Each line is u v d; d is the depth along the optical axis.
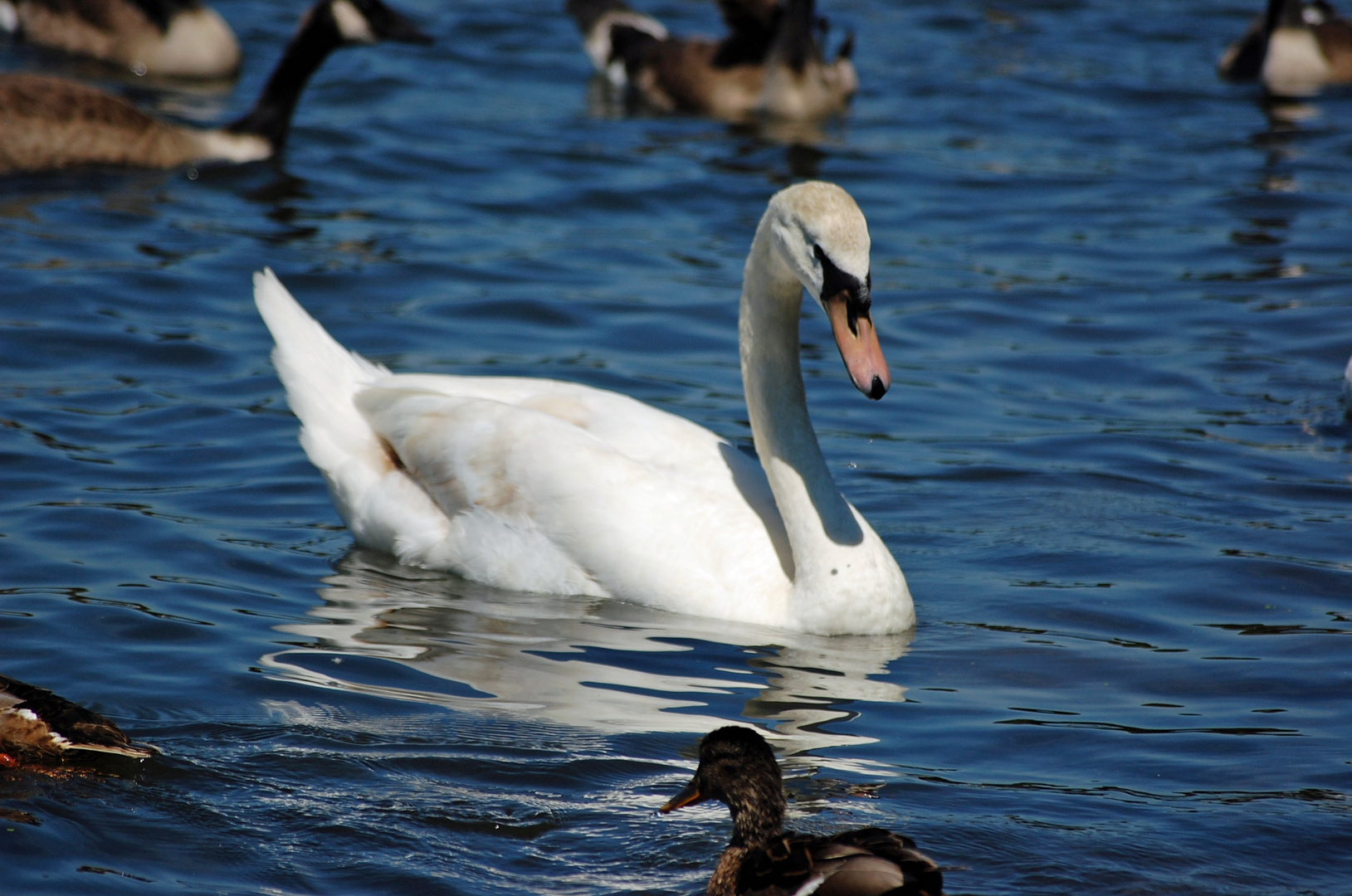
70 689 9.80
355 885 7.79
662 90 29.34
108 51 29.33
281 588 11.86
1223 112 28.56
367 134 25.52
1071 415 15.97
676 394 16.28
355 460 12.97
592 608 11.90
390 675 10.30
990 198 23.25
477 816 8.45
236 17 33.25
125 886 7.64
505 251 20.36
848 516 11.65
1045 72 31.19
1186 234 21.72
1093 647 11.09
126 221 20.66
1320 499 13.80
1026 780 9.02
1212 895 7.85
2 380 15.64
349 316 17.91
